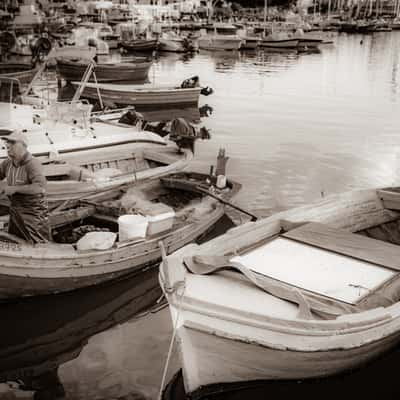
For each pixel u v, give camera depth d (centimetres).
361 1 9400
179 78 3170
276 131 1772
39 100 1398
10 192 691
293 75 3322
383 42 6159
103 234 736
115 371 595
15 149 687
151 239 771
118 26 5188
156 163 1142
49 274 695
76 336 664
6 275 670
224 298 524
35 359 618
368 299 545
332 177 1284
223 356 511
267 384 561
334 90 2733
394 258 621
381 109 2208
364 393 561
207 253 600
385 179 1278
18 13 5322
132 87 2298
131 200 865
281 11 8944
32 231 707
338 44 5834
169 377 586
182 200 974
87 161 1066
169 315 713
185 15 7581
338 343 494
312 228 686
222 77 3212
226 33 5741
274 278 574
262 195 1141
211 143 1591
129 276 782
